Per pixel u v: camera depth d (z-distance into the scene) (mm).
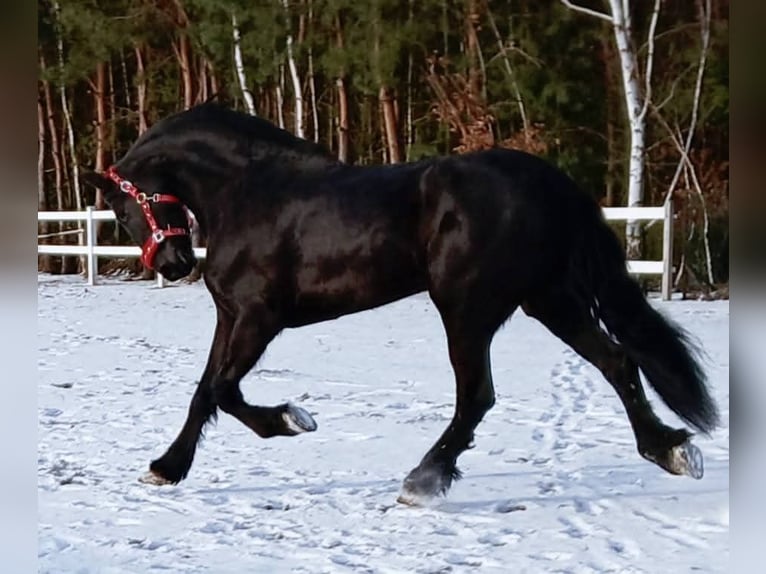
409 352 11203
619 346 5410
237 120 5785
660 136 21688
